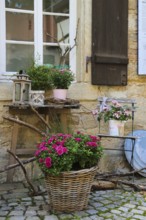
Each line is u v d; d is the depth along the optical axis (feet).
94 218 9.52
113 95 14.46
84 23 13.79
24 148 13.29
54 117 13.57
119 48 14.15
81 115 14.07
